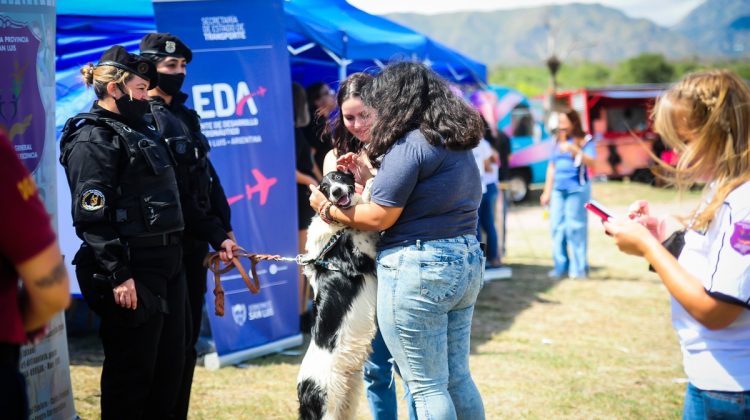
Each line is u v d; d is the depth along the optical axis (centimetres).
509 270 865
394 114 277
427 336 278
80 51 534
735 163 199
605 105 1950
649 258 207
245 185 501
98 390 447
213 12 480
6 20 303
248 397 438
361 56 675
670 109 208
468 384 300
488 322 643
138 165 299
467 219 285
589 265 953
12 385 181
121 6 532
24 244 172
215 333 496
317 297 309
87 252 302
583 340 584
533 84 5500
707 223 203
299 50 732
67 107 529
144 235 302
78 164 287
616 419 411
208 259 351
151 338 307
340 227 304
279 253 525
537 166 1817
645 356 540
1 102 300
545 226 1395
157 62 355
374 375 330
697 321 200
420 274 273
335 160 335
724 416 203
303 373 307
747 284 190
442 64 835
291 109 524
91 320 589
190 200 347
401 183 270
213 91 482
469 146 280
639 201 241
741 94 200
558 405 432
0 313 177
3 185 170
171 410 339
